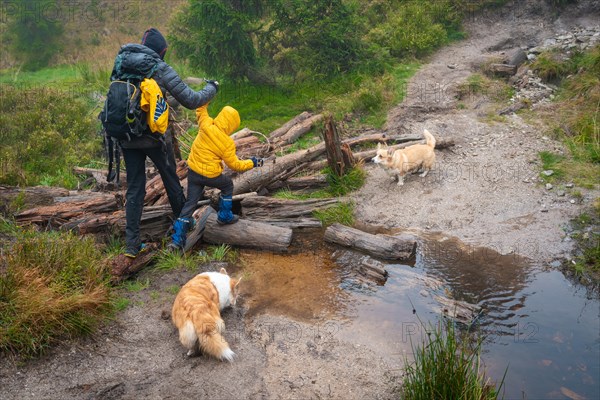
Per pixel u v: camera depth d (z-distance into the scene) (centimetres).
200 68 1120
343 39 1160
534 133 848
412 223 656
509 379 397
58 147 909
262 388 379
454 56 1250
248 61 1117
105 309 439
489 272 547
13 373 368
